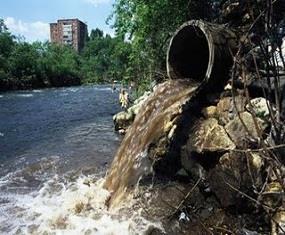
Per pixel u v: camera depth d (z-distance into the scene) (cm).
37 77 5719
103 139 1406
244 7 821
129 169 746
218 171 625
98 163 1045
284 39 641
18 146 1333
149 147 729
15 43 5747
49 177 934
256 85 673
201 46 939
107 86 5950
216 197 623
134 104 1647
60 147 1280
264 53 566
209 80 749
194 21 815
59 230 629
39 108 2572
